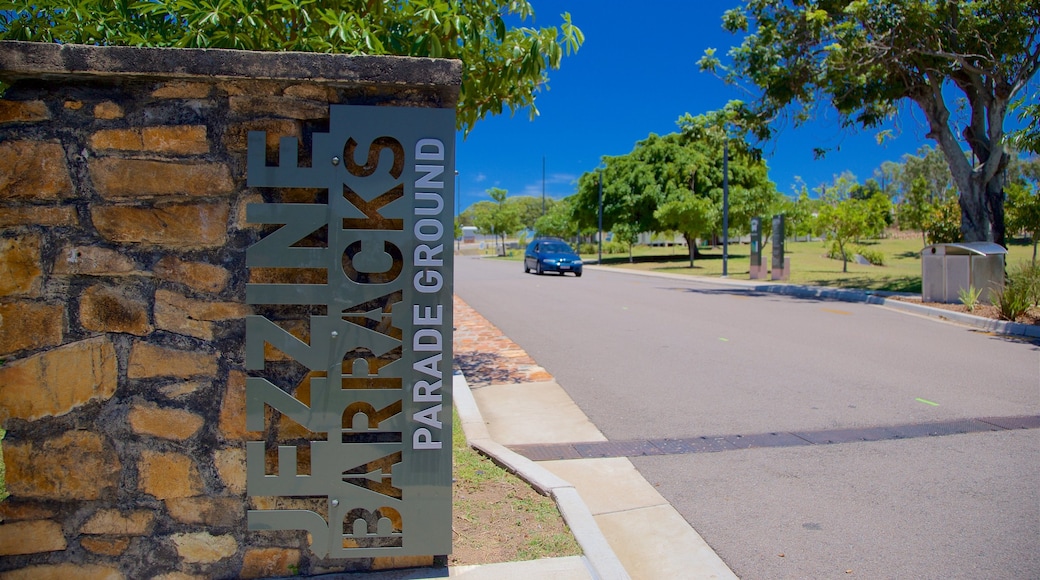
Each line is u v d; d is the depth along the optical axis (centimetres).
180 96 292
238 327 302
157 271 297
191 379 301
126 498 302
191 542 305
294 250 296
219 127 294
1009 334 1133
